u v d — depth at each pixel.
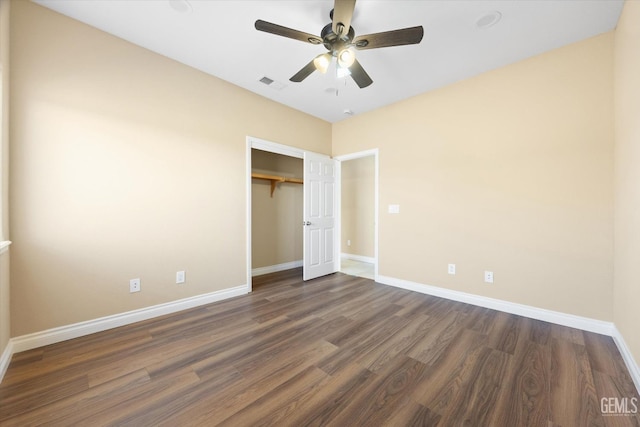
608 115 2.17
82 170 2.14
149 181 2.49
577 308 2.31
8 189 1.83
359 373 1.68
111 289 2.29
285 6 1.94
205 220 2.89
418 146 3.36
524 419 1.31
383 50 2.43
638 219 1.63
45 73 1.98
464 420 1.30
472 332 2.24
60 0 1.91
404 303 2.94
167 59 2.60
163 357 1.85
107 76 2.25
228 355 1.88
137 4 1.94
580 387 1.54
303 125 3.96
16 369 1.69
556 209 2.41
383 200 3.74
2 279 1.67
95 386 1.54
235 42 2.37
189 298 2.77
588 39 2.25
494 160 2.76
